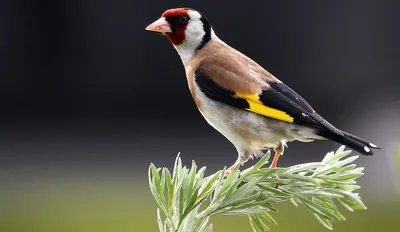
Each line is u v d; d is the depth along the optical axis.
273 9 16.78
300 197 3.68
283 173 3.72
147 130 16.64
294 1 16.73
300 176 3.69
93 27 16.92
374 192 11.62
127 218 10.90
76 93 17.02
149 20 16.86
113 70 17.00
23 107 16.95
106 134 16.27
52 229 10.55
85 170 13.66
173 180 3.45
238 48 16.80
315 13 16.77
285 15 16.81
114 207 11.36
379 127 14.68
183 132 16.42
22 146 15.40
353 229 10.39
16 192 12.24
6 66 16.83
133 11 16.86
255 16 16.78
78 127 16.77
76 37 16.94
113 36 16.92
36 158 14.48
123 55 16.98
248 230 9.93
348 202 3.72
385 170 11.77
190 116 16.84
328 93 16.80
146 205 11.43
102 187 12.40
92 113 17.05
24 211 11.27
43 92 16.98
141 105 17.02
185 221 3.44
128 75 16.98
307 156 14.10
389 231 10.41
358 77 16.70
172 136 16.14
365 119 15.34
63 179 12.88
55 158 14.39
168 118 16.88
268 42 16.84
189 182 3.42
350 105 16.62
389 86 16.58
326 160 3.83
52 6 16.84
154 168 3.47
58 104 17.00
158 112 16.97
